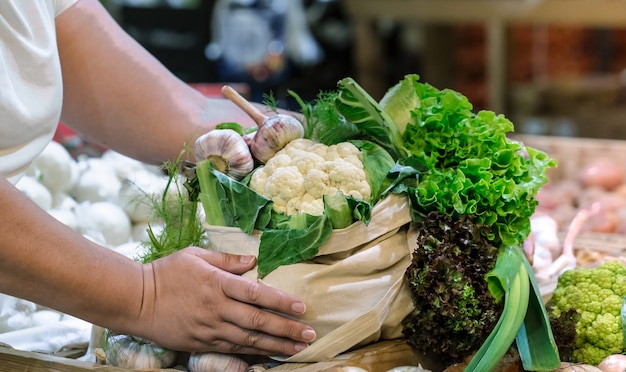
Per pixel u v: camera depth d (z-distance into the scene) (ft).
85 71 5.77
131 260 4.43
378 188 4.58
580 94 13.98
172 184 5.84
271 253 4.39
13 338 5.15
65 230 4.28
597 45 15.58
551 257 6.32
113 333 4.70
